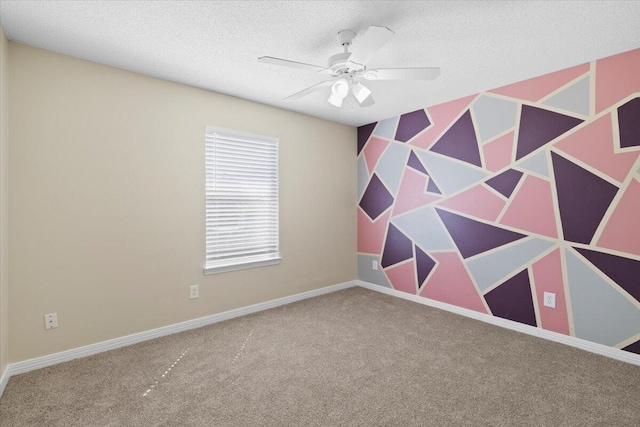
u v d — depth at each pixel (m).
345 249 4.42
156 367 2.30
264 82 2.93
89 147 2.46
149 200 2.76
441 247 3.57
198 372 2.24
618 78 2.40
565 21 1.98
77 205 2.41
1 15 1.88
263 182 3.55
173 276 2.91
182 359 2.42
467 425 1.71
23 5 1.79
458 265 3.42
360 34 2.13
